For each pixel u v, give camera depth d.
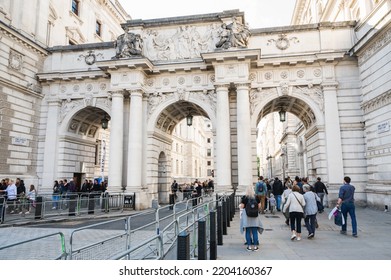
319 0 38.38
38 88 27.22
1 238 12.48
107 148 41.19
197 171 79.19
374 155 20.78
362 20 22.27
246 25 25.36
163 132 28.33
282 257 8.76
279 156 67.62
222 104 23.00
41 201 18.78
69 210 19.19
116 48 25.41
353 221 11.75
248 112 22.75
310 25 24.14
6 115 23.80
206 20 25.09
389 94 18.78
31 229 14.98
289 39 24.52
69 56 27.73
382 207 19.44
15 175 24.31
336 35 23.91
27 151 25.75
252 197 9.89
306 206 11.49
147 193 24.08
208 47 24.92
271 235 12.19
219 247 10.16
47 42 30.22
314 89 23.66
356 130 22.73
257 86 24.06
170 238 8.83
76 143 28.80
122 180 24.72
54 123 26.91
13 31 24.00
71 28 34.28
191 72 24.97
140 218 17.17
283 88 23.83
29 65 26.27
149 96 25.56
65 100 27.33
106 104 26.42
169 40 25.69
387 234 12.05
